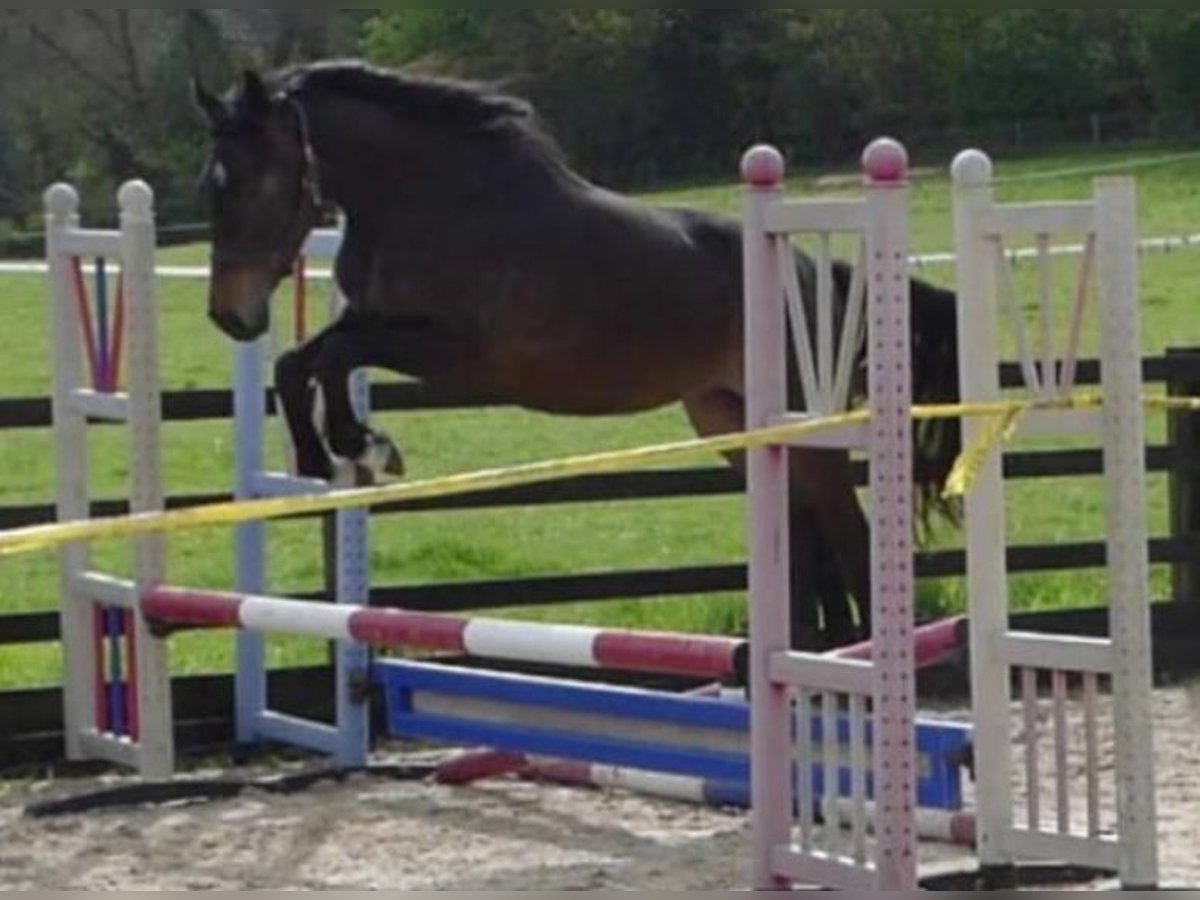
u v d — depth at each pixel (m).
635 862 7.26
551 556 15.09
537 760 8.69
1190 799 7.99
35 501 17.42
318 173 8.91
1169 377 11.27
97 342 9.24
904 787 5.96
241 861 7.44
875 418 5.91
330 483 8.91
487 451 19.19
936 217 31.16
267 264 8.86
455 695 8.55
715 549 15.33
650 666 7.40
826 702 6.24
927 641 7.28
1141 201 32.53
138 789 8.45
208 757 9.74
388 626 8.16
